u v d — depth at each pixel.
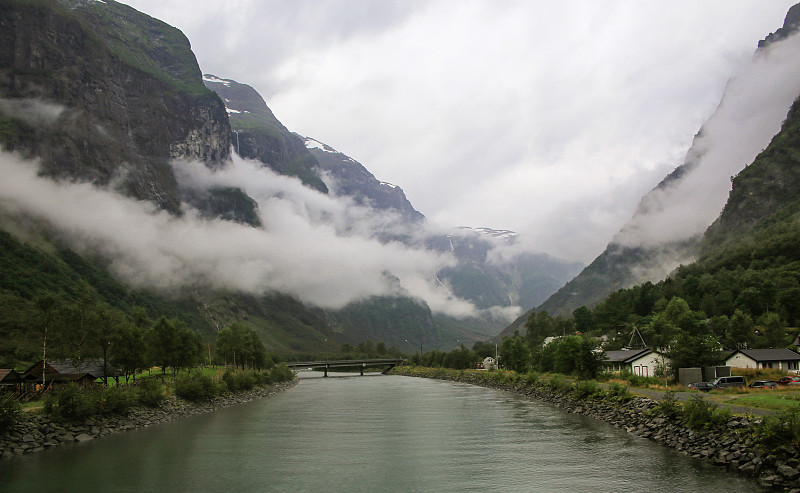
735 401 69.25
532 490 50.59
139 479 55.25
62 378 92.88
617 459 59.44
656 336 159.88
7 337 157.38
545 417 97.44
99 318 98.31
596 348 133.12
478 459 63.94
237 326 193.12
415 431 85.12
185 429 86.81
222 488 52.62
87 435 75.50
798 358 112.44
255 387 161.38
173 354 125.25
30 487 51.69
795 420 47.78
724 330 161.75
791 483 44.03
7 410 65.81
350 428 88.94
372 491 51.59
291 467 60.91
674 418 68.00
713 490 45.31
